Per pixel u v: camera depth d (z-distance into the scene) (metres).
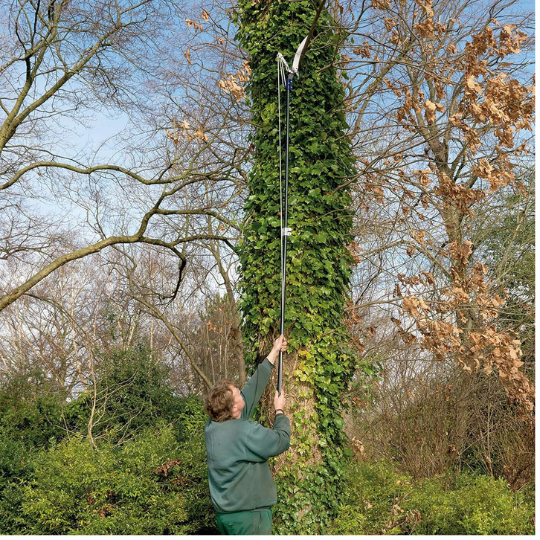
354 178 5.50
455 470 7.61
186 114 9.32
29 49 8.91
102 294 17.88
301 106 5.35
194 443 6.66
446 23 9.25
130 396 10.09
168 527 5.62
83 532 5.23
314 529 4.78
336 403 5.12
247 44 5.74
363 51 6.71
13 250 10.48
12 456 6.84
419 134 5.84
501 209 10.55
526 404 5.36
